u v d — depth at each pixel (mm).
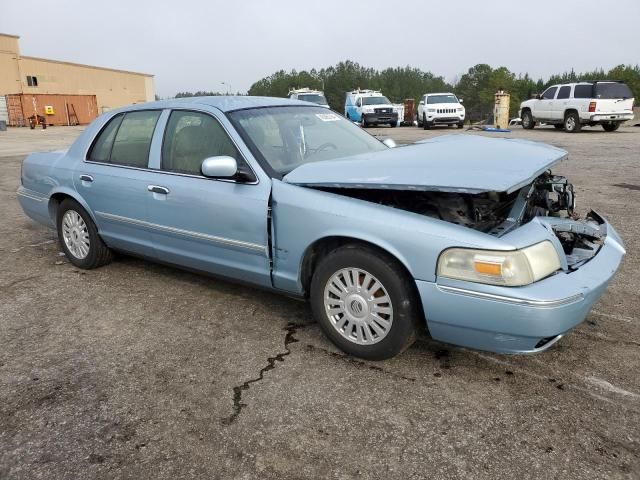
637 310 3826
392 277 2939
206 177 3643
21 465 2363
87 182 4516
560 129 21688
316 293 3273
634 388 2861
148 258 4410
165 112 4094
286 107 4219
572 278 2807
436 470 2293
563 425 2566
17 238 6086
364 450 2426
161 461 2379
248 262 3609
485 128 23281
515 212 3186
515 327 2664
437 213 3209
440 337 2951
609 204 7137
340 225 3076
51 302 4168
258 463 2357
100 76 53906
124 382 3012
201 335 3578
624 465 2299
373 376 3029
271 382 2986
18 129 34188
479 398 2801
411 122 30625
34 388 2961
